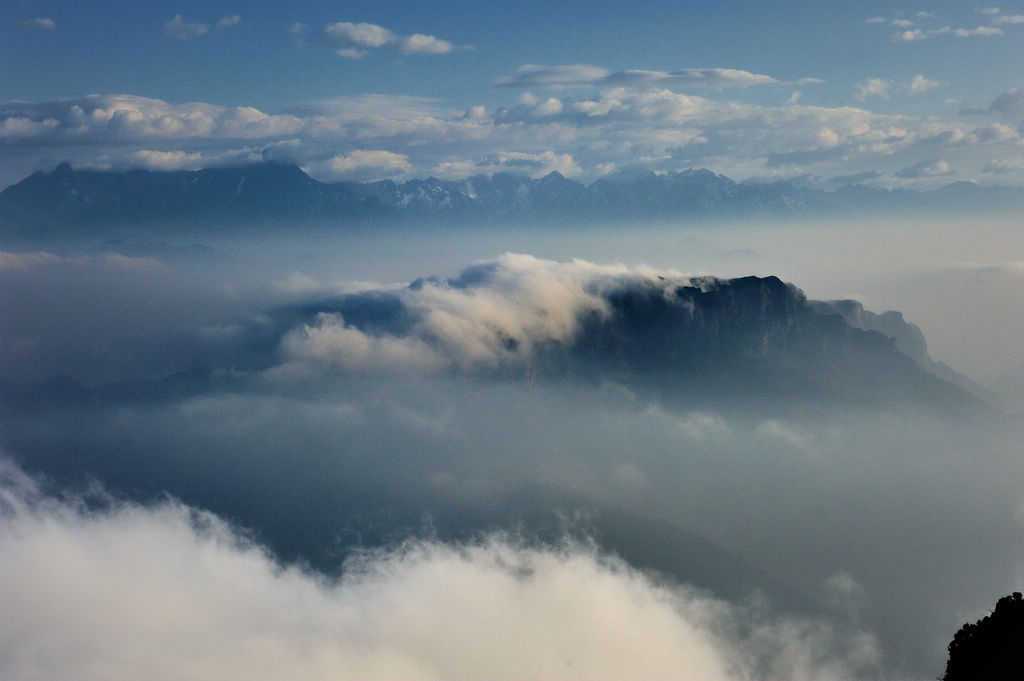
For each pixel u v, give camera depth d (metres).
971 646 122.56
